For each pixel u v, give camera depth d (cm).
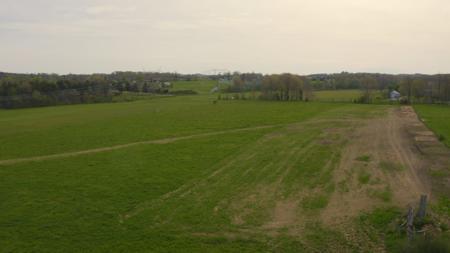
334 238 2078
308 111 8150
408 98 10212
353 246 1983
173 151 4206
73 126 6331
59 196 2767
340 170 3394
